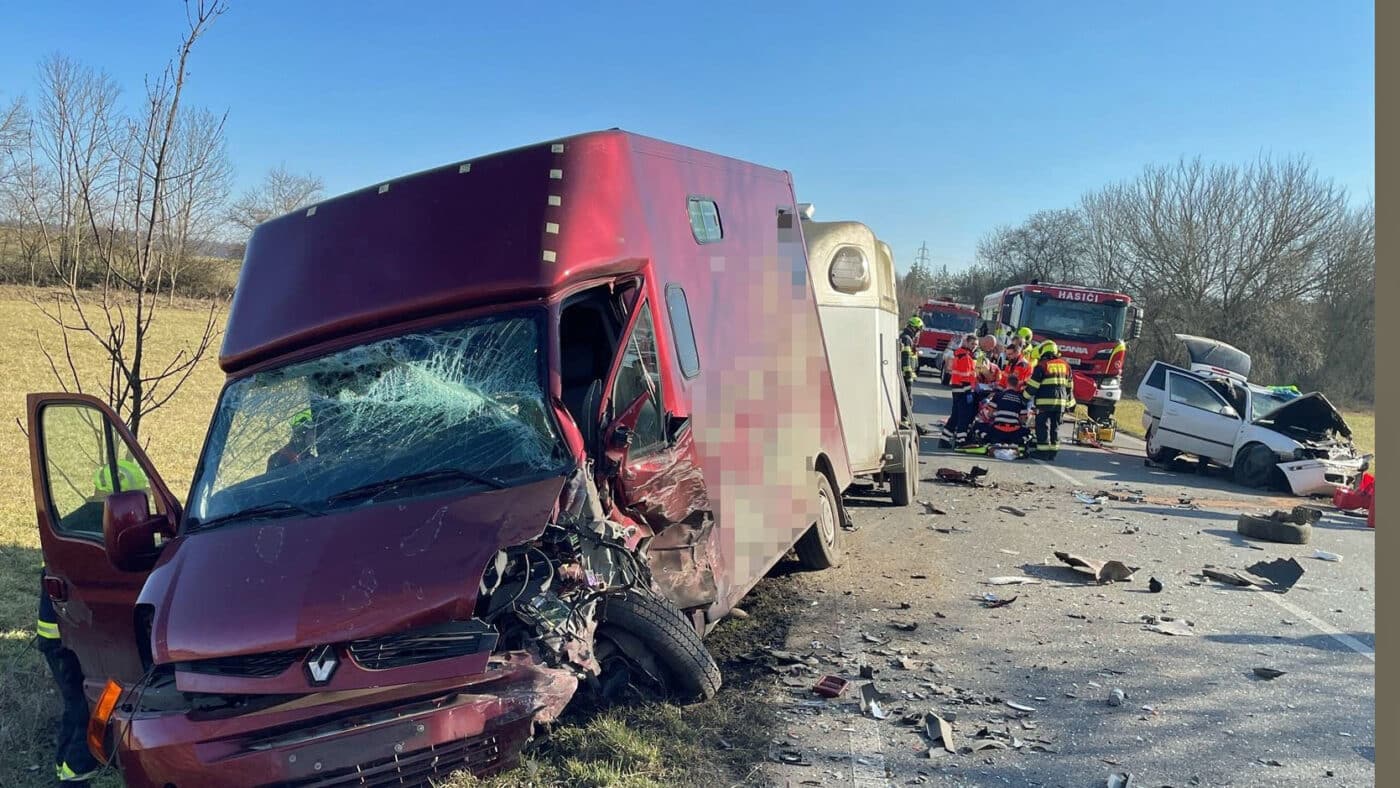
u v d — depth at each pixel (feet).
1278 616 21.97
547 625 12.05
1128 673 18.08
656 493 14.75
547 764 13.33
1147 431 49.75
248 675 11.41
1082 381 72.18
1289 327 123.34
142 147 21.13
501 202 14.84
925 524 32.42
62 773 13.79
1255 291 127.24
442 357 14.42
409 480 13.43
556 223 14.57
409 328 14.74
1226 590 24.31
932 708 16.19
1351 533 32.78
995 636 20.22
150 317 22.12
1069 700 16.70
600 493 13.48
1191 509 36.58
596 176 15.51
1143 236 136.26
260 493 14.02
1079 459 52.13
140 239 21.42
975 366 54.95
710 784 13.23
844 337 31.65
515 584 12.21
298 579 12.03
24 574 24.89
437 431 13.97
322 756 10.90
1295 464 41.24
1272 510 36.76
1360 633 20.71
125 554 13.61
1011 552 28.25
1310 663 18.76
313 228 15.79
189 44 21.15
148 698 11.87
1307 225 124.57
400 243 15.01
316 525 13.00
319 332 14.85
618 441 13.48
